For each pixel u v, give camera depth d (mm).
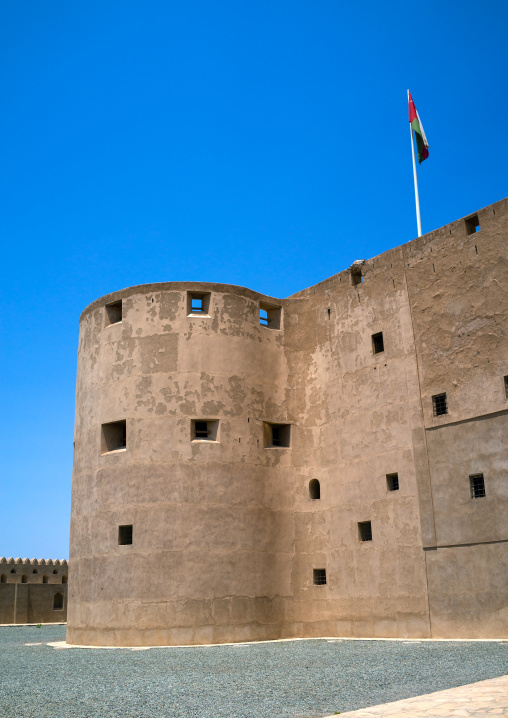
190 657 19578
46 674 16031
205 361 27016
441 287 24484
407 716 9281
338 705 10672
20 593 49531
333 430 27312
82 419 28500
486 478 21922
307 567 26812
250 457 26859
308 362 28938
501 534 21219
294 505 27562
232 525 25781
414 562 23375
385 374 25781
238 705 11016
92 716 10461
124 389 27047
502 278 22594
